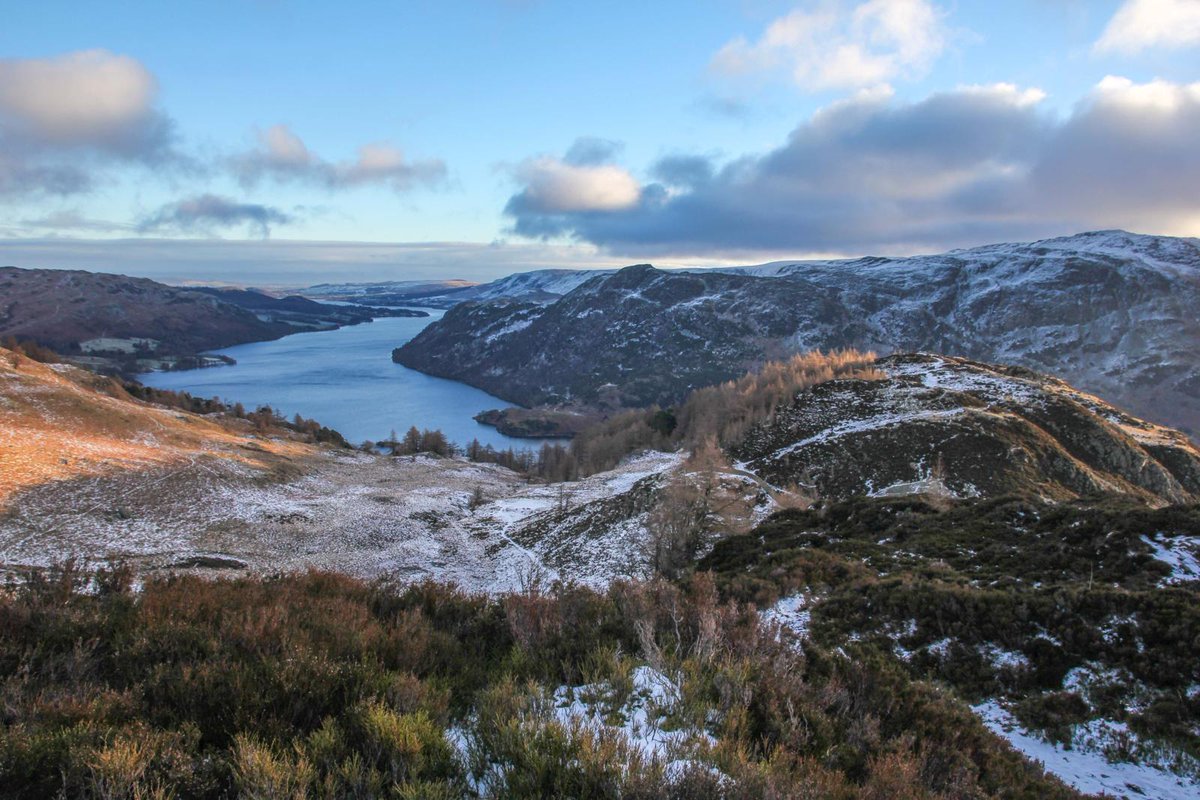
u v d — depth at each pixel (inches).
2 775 167.0
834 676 318.7
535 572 1872.5
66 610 320.8
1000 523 1013.8
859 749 257.4
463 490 3383.4
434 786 184.1
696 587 464.8
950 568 828.6
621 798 180.7
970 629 577.6
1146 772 394.0
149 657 269.4
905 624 614.5
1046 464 3024.1
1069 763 410.0
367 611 405.4
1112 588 611.2
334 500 2827.3
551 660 331.6
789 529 1309.1
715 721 260.2
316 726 227.0
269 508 2524.6
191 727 206.8
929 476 2807.6
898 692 331.9
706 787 184.5
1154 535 769.6
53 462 2423.7
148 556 1807.3
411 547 2252.7
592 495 2751.0
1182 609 527.2
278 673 243.8
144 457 2785.4
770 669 307.6
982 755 301.0
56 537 1867.6
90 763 173.5
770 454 3400.6
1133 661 490.0
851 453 3134.8
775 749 230.8
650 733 243.8
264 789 173.5
